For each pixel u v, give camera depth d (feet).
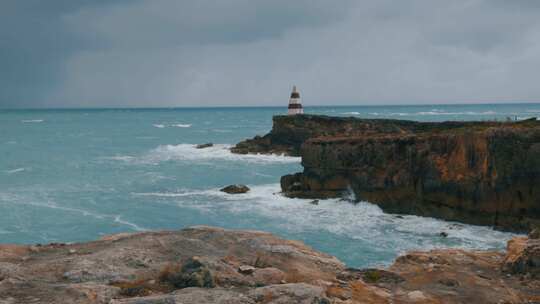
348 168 133.49
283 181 151.64
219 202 137.80
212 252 45.98
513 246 52.70
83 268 38.96
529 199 102.99
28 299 32.01
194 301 30.94
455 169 113.19
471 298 39.34
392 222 113.09
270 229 107.76
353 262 84.33
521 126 122.52
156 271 39.63
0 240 100.83
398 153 126.62
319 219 116.37
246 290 35.27
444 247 92.99
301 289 33.86
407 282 43.16
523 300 39.55
